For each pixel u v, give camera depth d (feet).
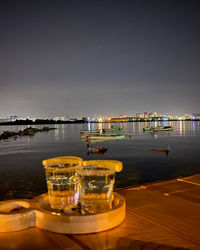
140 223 6.84
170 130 314.76
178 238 5.99
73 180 6.86
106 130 295.69
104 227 6.23
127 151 112.98
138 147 129.59
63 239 5.86
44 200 7.37
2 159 93.20
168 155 96.48
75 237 5.96
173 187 10.63
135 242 5.73
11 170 67.97
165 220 7.11
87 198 6.41
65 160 7.51
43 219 6.27
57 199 6.69
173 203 8.59
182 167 69.72
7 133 252.01
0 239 5.91
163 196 9.40
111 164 6.85
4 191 46.34
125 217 7.29
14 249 5.45
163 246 5.58
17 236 6.04
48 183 6.84
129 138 195.42
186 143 150.00
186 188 10.44
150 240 5.85
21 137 236.63
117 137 191.93
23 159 92.84
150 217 7.31
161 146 132.77
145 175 58.95
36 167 72.69
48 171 6.84
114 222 6.43
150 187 10.68
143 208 8.10
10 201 7.23
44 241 5.78
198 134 243.40
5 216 6.21
